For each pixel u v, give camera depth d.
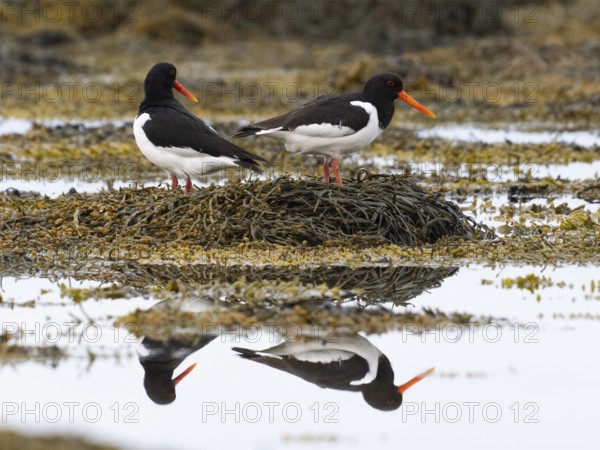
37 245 13.76
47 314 11.20
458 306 11.60
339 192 14.10
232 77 36.12
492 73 35.44
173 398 9.36
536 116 28.27
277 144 23.48
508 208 16.69
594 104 29.52
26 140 23.58
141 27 43.16
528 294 12.05
